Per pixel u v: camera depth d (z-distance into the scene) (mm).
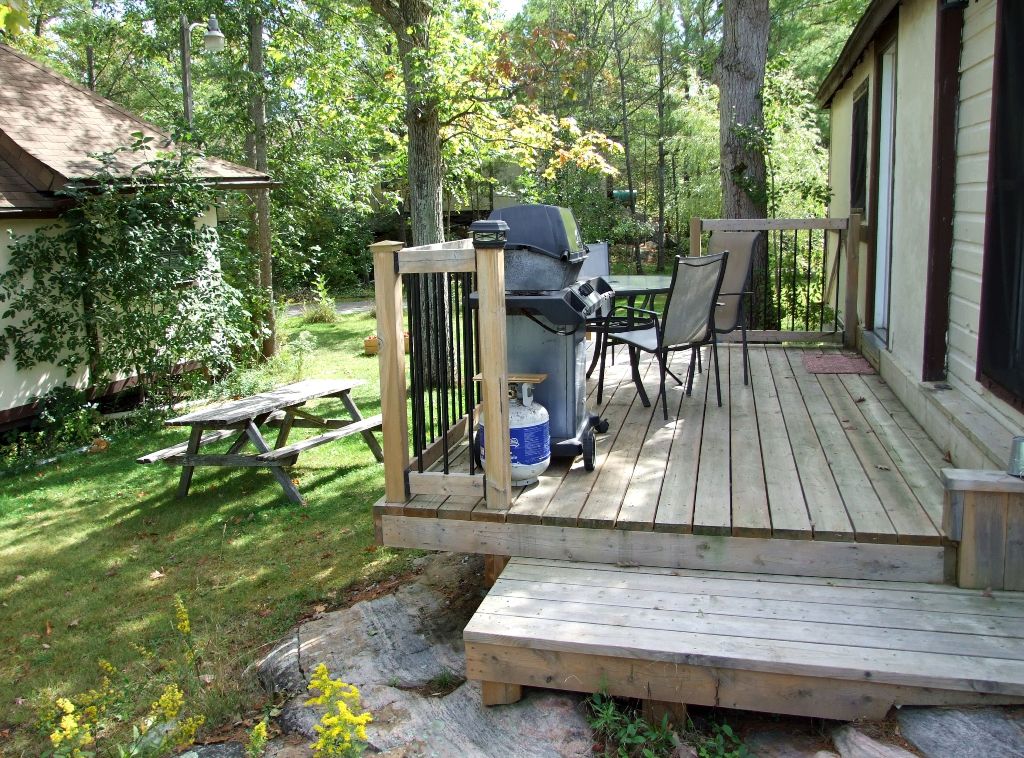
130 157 9359
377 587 4234
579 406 3932
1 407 7738
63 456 7316
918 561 2881
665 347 4465
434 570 4254
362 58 11938
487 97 8266
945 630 2566
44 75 10031
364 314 15586
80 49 24875
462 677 3137
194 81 23516
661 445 4105
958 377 4082
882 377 5406
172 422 5664
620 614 2766
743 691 2510
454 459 3982
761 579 2979
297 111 14609
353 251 21547
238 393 9000
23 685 3625
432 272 3439
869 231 6344
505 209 3754
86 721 3207
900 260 5082
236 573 4609
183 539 5172
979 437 3225
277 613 4066
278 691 3309
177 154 9055
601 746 2615
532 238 3707
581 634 2646
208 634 3906
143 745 2902
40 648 3938
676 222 20859
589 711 2748
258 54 12945
